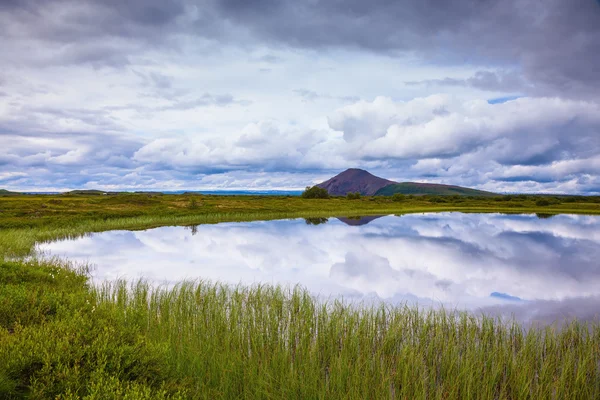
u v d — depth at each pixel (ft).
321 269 87.35
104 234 144.46
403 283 74.54
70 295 43.60
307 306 44.45
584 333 39.65
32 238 118.83
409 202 480.23
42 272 56.54
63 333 29.71
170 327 36.45
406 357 32.07
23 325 32.86
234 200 423.64
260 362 31.89
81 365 26.02
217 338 35.35
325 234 155.63
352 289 68.69
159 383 26.61
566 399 27.35
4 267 56.08
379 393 26.99
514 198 610.65
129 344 31.09
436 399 26.78
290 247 119.44
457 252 115.24
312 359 31.58
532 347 34.32
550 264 98.07
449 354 32.42
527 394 27.50
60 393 21.99
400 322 39.47
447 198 583.17
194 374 29.09
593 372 30.73
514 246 129.08
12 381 22.71
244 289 57.11
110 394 22.22
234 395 27.48
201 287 56.85
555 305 59.26
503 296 65.21
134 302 46.19
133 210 226.17
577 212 329.72
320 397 26.11
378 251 115.03
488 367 31.14
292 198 547.49
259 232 159.12
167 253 104.12
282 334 37.27
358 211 296.10
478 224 212.02
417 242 135.44
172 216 207.62
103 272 78.02
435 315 42.27
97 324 34.14
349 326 37.50
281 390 27.35
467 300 62.08
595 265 97.09
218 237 140.46
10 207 228.22
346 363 29.94
